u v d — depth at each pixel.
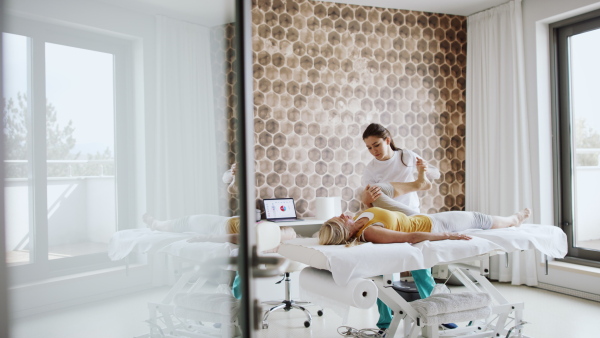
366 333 3.05
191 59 0.55
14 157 0.50
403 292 3.13
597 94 4.00
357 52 4.55
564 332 3.01
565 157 4.21
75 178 0.50
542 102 4.25
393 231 2.48
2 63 0.50
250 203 0.61
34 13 0.50
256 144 4.26
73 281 0.50
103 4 0.51
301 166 4.37
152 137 0.52
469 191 4.78
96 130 0.50
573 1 3.93
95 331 0.50
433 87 4.79
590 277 3.76
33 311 0.50
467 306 2.41
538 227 2.82
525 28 4.32
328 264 2.15
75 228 0.50
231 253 0.59
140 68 0.52
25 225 0.50
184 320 0.55
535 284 4.20
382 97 4.62
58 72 0.50
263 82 4.29
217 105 0.57
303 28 4.39
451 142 4.84
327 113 4.45
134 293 0.52
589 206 4.06
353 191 4.52
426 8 4.65
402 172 3.64
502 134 4.41
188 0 0.55
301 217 4.35
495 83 4.50
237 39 0.59
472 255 2.39
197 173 0.55
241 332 0.60
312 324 3.28
